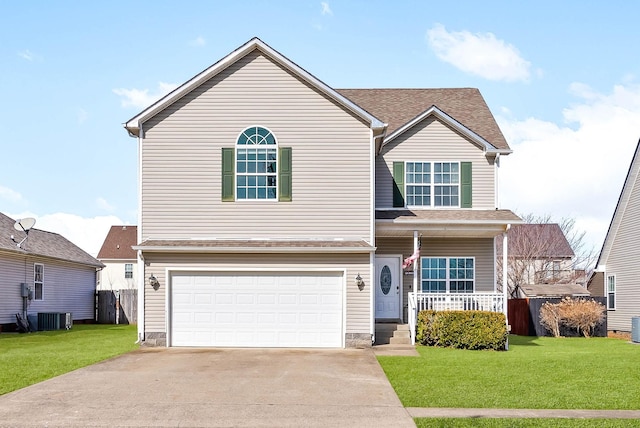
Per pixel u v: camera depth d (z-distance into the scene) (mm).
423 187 21000
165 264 17516
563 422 9039
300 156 17969
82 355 15797
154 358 15094
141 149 17953
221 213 17875
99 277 52781
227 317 17438
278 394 10875
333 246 17234
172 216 17844
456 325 17438
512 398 10547
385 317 20859
